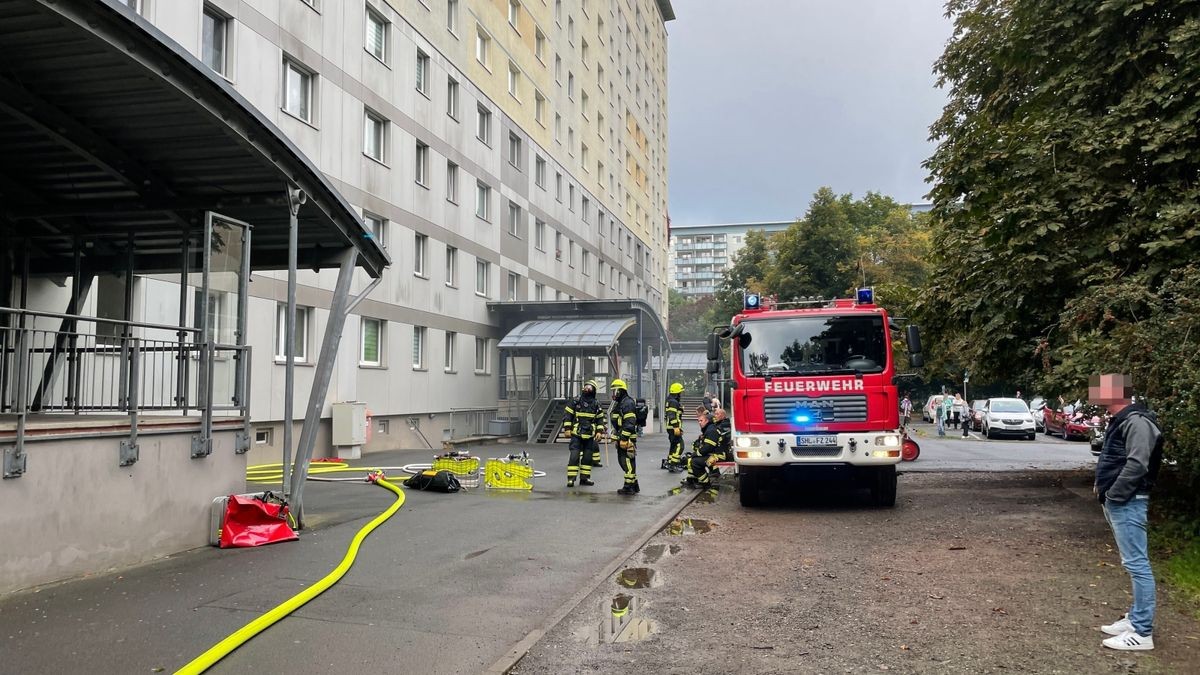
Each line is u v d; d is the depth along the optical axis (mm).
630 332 32281
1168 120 10672
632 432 12891
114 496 6883
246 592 6195
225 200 9008
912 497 12469
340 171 19484
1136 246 10789
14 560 6016
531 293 32906
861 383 11016
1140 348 7543
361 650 4953
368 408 20203
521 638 5242
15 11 5934
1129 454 5055
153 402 8336
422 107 23625
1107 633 5238
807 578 7023
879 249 46250
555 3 37156
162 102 7426
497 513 10469
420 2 23594
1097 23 11602
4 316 10008
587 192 41625
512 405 28516
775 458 11000
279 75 17359
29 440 6102
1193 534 7961
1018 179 11930
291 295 8891
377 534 8883
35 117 7590
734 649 5055
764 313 11570
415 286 23062
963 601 6164
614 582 6871
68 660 4648
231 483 8344
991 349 12547
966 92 15000
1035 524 9539
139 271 10766
